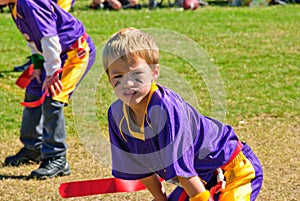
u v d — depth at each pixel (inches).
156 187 241.0
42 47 345.7
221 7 1050.7
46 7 342.6
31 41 351.9
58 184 358.6
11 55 711.7
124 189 249.0
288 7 1056.2
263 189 347.3
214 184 234.1
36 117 392.8
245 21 910.4
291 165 394.9
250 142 448.5
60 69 351.3
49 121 371.2
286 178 367.9
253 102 554.3
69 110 522.3
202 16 940.6
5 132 470.6
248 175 237.3
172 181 230.8
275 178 367.6
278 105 546.9
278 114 521.7
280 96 574.9
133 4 1016.2
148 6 1029.8
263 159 406.3
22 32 351.9
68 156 416.5
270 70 663.8
